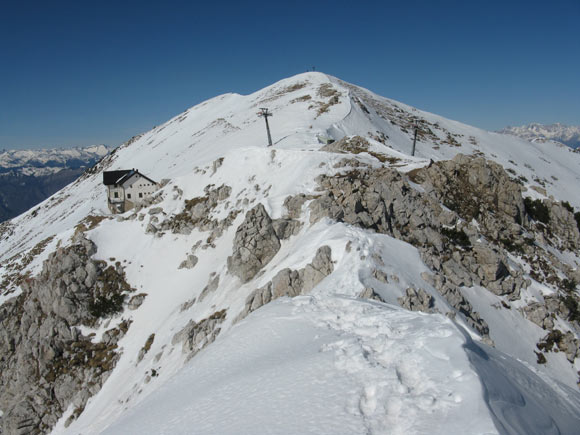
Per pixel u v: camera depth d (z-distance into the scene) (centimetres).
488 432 971
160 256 5828
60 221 12769
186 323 4281
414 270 3322
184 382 1967
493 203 5512
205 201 6241
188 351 3666
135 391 3834
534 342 3747
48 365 4819
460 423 1029
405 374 1299
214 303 4209
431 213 4581
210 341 3519
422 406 1126
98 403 4244
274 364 1656
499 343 3456
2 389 4969
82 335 5072
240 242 4394
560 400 1417
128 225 6431
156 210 6475
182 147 15688
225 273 4538
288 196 4822
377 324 1739
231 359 1941
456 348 1316
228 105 19975
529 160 14388
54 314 5166
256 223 4450
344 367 1423
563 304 4169
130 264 5803
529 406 1216
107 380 4509
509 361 1568
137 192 9588
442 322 1542
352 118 10719
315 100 12731
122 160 18800
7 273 7181
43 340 4934
